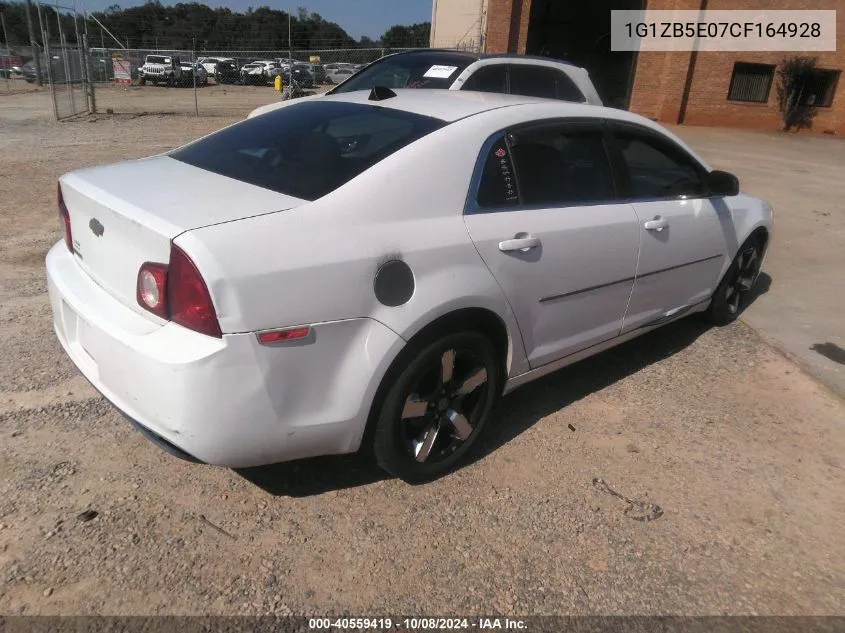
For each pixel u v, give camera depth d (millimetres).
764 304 5570
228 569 2418
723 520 2865
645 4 22297
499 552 2600
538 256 3096
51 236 6188
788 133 22188
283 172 2801
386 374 2605
